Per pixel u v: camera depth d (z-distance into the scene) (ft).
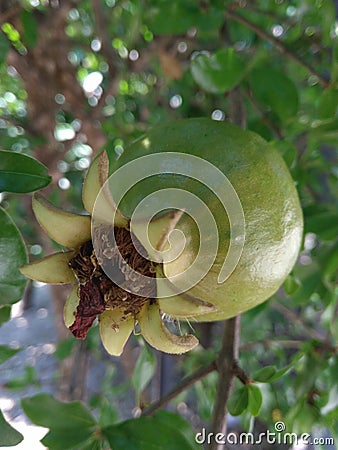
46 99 0.96
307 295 0.64
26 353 1.57
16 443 0.39
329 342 0.61
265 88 0.64
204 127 0.39
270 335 1.17
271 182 0.39
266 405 0.65
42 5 0.86
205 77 0.59
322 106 0.58
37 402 0.46
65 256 0.38
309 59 0.82
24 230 1.06
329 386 0.57
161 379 1.05
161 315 0.37
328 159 0.82
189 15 0.64
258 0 0.84
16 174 0.38
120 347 0.38
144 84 1.12
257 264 0.38
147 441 0.44
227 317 0.41
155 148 0.39
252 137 0.40
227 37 0.73
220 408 0.48
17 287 0.38
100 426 0.46
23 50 0.88
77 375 1.10
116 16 0.99
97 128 0.97
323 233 0.63
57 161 0.97
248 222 0.37
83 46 1.02
